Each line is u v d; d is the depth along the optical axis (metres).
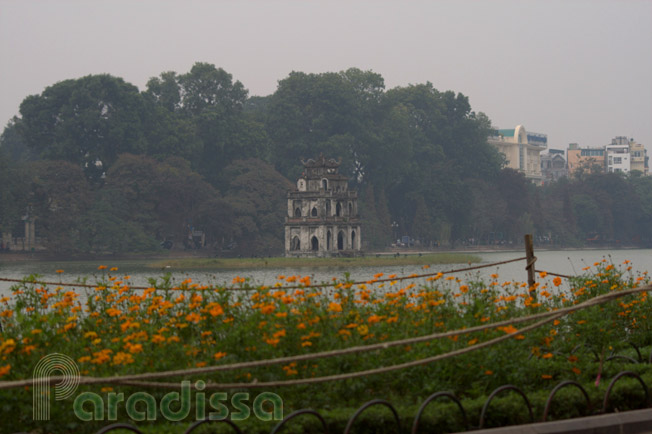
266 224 158.88
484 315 18.92
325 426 14.27
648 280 28.08
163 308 18.55
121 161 150.50
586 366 18.91
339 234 141.88
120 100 160.38
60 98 160.12
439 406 15.48
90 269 112.38
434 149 195.50
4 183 137.75
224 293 19.39
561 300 26.02
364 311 18.72
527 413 16.05
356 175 189.75
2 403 14.73
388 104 189.12
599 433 15.81
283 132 177.50
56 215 142.12
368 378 16.17
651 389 17.91
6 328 17.44
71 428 15.19
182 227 160.88
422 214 185.50
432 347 16.78
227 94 179.75
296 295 18.98
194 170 170.38
